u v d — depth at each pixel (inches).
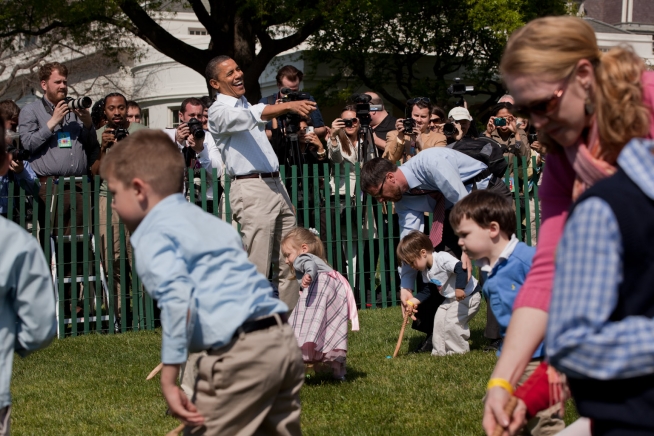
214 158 317.7
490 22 714.2
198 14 695.1
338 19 669.9
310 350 215.2
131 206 111.7
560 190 99.1
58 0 657.6
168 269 103.7
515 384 92.6
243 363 109.0
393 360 242.2
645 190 74.6
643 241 73.9
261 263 249.1
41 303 105.0
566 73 81.0
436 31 791.1
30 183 302.5
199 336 109.6
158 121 964.6
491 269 143.9
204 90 938.7
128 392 214.1
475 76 806.5
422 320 256.8
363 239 341.1
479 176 238.4
